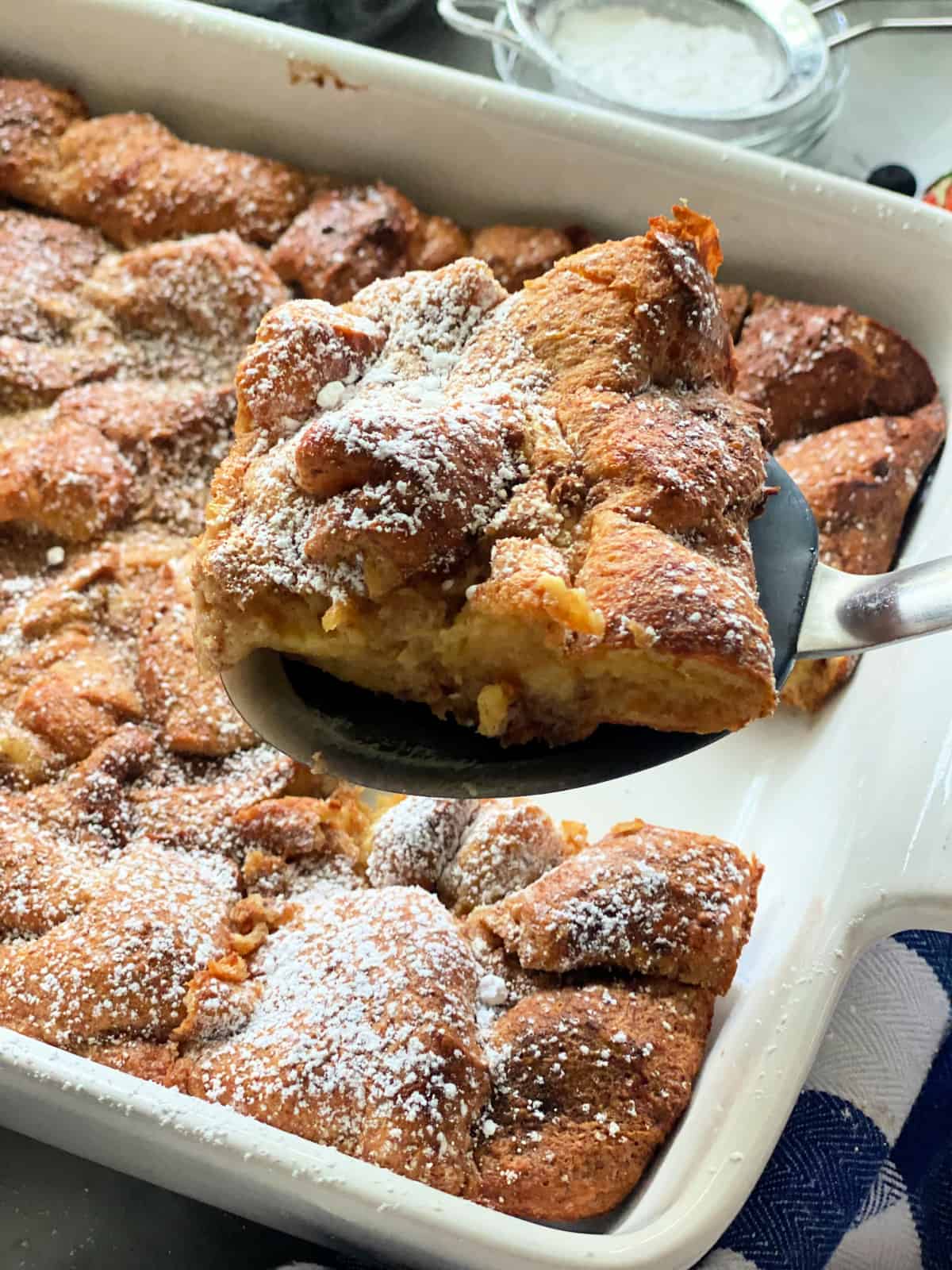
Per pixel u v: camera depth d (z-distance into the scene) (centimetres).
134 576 38
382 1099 29
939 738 34
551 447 29
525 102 41
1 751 35
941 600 30
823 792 36
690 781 39
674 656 27
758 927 34
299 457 28
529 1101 30
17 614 37
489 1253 27
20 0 42
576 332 31
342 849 35
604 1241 28
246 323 41
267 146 44
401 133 42
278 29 42
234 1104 30
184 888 33
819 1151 34
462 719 31
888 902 32
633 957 32
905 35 50
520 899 33
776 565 32
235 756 36
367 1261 33
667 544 28
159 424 39
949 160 49
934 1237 34
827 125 48
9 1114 32
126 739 35
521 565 28
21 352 40
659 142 41
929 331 41
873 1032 36
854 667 38
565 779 30
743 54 48
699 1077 32
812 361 40
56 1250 34
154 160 42
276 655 31
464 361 31
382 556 28
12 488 37
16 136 42
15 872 33
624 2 49
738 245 42
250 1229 34
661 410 30
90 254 42
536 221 43
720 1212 28
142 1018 31
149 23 42
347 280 41
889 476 39
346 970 31
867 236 40
